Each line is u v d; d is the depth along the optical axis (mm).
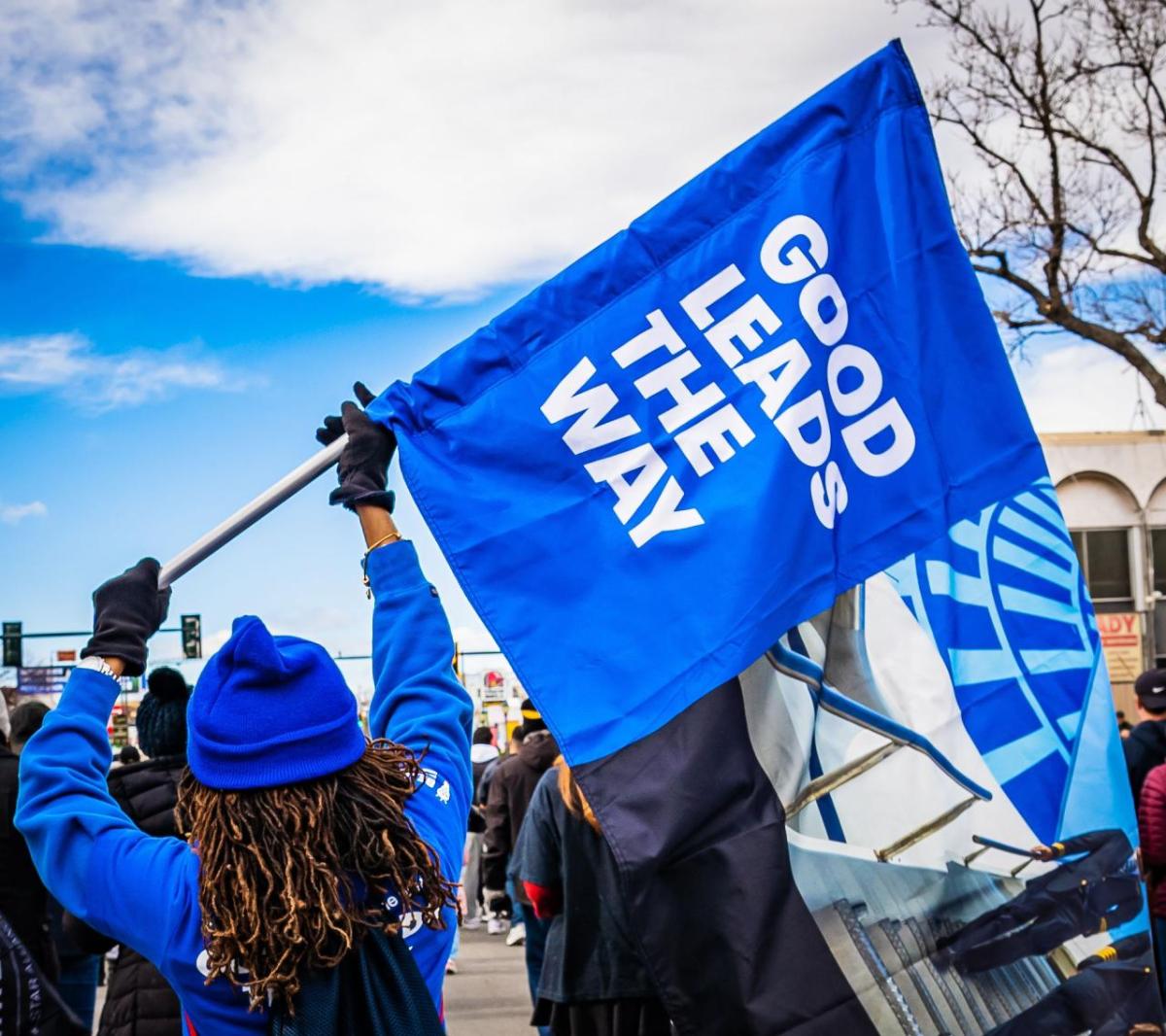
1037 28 21016
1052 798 2541
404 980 1754
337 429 2461
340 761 1769
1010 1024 2434
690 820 2346
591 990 4250
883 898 2410
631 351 2580
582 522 2490
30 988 3066
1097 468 30672
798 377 2588
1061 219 21484
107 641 2053
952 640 2574
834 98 2744
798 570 2504
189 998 1758
